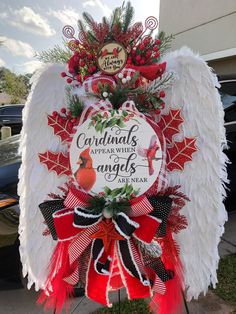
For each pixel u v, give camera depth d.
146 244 1.23
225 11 6.69
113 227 1.24
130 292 1.32
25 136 1.39
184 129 1.30
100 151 1.27
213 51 7.10
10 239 2.24
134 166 1.25
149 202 1.21
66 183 1.36
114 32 1.28
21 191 1.41
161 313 1.39
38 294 2.47
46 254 1.42
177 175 1.31
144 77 1.27
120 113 1.26
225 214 1.32
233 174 3.45
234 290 2.43
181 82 1.29
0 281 2.29
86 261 1.32
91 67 1.31
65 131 1.35
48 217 1.31
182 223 1.29
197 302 2.29
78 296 2.30
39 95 1.37
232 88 3.65
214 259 1.32
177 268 1.35
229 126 3.42
